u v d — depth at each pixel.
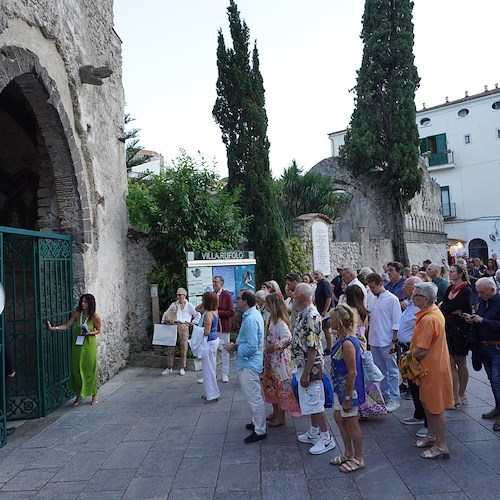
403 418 5.97
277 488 4.18
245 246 13.59
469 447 4.84
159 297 11.11
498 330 5.44
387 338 6.28
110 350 9.25
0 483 4.56
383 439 5.25
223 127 13.75
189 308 9.46
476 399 6.49
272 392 5.75
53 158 7.83
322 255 16.08
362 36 21.27
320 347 4.97
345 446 4.59
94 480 4.54
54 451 5.37
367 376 5.30
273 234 13.41
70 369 7.68
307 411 4.90
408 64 20.34
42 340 6.82
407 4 20.48
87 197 8.22
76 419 6.54
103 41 9.80
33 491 4.35
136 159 25.00
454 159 36.97
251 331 5.48
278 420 5.91
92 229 8.51
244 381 5.46
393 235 20.94
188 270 10.28
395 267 7.68
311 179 22.03
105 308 9.12
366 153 20.19
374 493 3.99
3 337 5.73
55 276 7.51
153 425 6.16
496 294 5.57
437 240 25.52
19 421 6.58
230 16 13.73
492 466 4.36
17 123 8.77
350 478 4.31
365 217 21.94
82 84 8.41
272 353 5.70
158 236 11.30
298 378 5.01
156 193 11.27
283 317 5.69
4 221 9.36
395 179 20.19
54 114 7.43
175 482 4.42
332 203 21.83
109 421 6.41
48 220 8.10
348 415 4.46
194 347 7.12
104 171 9.52
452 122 37.19
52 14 7.21
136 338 10.81
